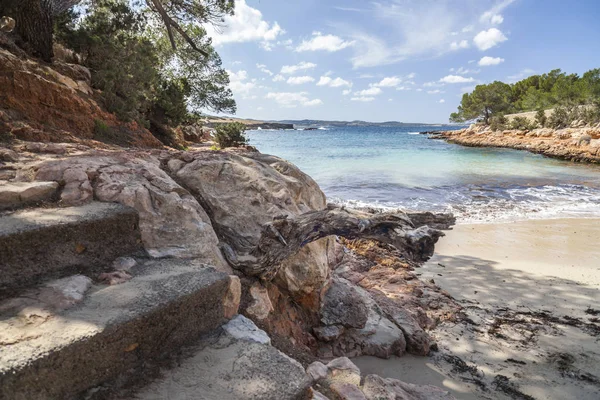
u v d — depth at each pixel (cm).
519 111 8050
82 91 747
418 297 618
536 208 1370
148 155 406
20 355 151
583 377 422
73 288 209
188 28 1908
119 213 264
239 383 187
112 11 1288
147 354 196
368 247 844
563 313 582
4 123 431
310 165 2519
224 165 404
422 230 268
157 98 1270
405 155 3381
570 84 6638
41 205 265
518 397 389
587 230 1063
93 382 172
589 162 3036
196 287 225
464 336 512
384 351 446
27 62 628
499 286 684
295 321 423
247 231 367
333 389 296
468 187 1802
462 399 382
